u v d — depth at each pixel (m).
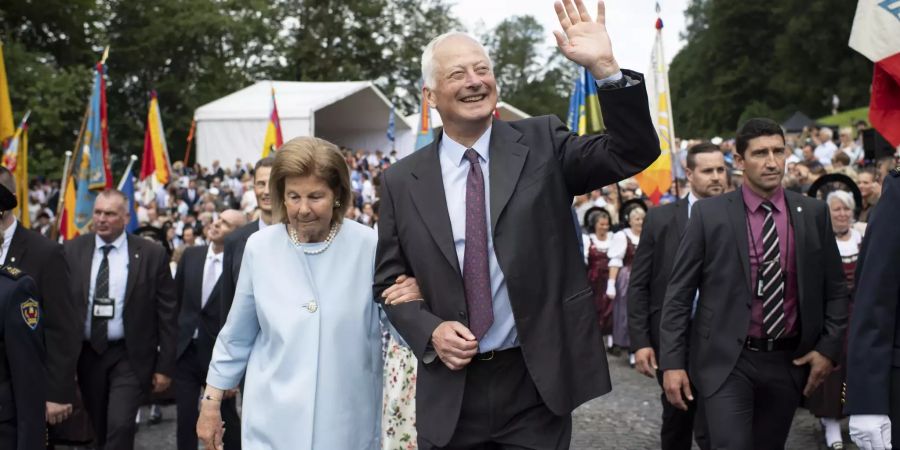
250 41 53.06
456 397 2.90
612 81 2.67
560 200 2.90
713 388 4.18
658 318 5.59
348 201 3.43
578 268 2.95
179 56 48.28
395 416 4.95
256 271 3.40
